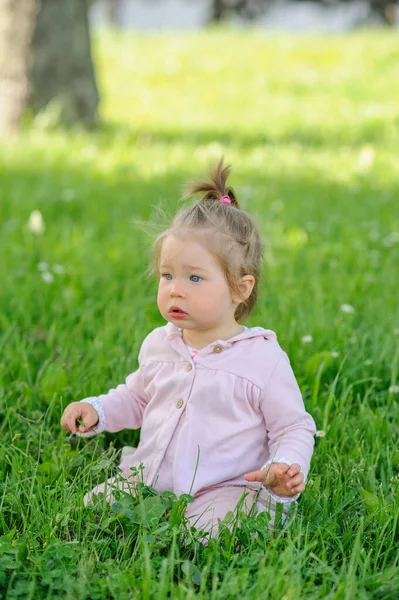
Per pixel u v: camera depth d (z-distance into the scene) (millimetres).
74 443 4258
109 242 7820
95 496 3529
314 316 5785
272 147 13820
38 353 5219
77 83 14070
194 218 3637
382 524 3428
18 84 13688
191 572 3012
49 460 3947
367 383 4934
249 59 22781
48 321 5848
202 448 3568
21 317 5816
